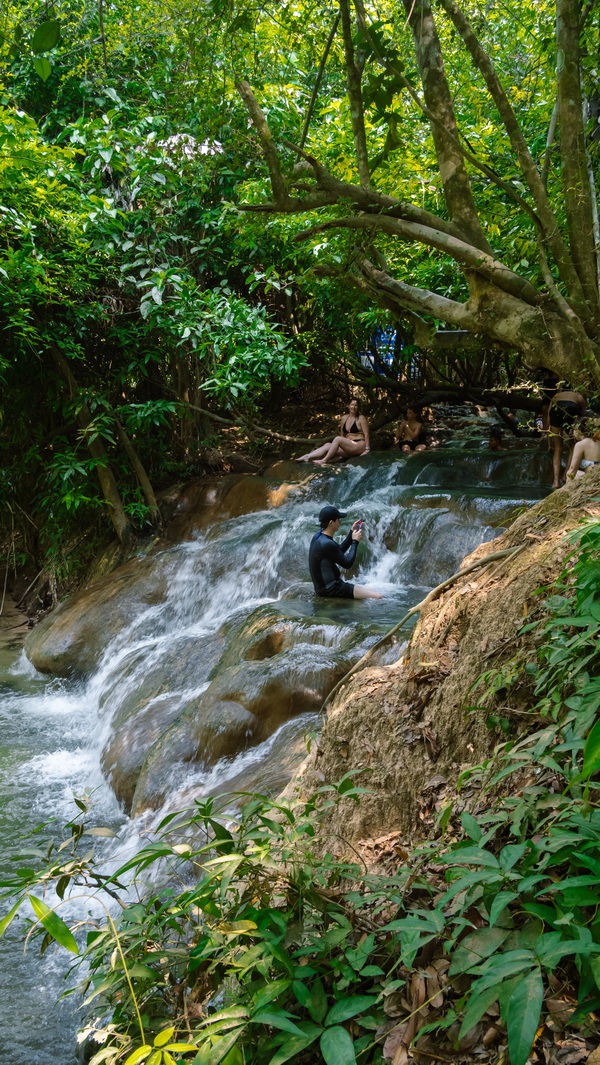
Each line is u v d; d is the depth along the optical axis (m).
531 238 7.15
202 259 12.90
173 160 10.63
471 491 9.91
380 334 15.31
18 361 11.93
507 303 5.96
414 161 8.49
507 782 2.83
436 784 3.29
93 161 10.59
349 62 5.39
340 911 2.51
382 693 3.88
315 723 5.73
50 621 10.71
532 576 3.56
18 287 10.34
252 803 2.77
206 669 7.54
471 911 2.29
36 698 9.49
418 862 2.82
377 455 12.16
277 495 11.56
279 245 12.17
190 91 6.23
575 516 3.82
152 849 2.48
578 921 1.88
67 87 11.74
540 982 1.69
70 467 11.55
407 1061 2.04
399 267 10.16
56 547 13.03
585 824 2.06
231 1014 2.02
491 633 3.54
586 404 9.20
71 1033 4.02
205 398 14.36
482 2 8.13
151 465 13.51
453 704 3.46
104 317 12.00
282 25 6.00
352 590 8.05
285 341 11.77
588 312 5.69
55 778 7.23
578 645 2.62
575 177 5.43
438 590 4.24
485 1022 2.05
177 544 11.84
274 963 2.31
